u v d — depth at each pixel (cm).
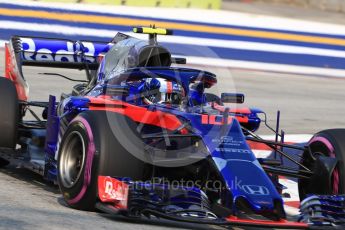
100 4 7638
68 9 6431
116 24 6606
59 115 2452
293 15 10300
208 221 1848
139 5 8100
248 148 2103
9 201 2081
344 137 2252
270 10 10662
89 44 2941
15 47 2853
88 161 2006
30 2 6269
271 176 2338
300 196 2369
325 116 4716
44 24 6269
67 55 2886
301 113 4725
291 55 6869
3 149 2722
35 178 2594
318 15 10638
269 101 5050
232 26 6869
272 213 1908
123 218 2006
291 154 3406
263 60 6781
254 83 5819
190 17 7412
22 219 1842
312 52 6956
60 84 4797
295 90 5688
